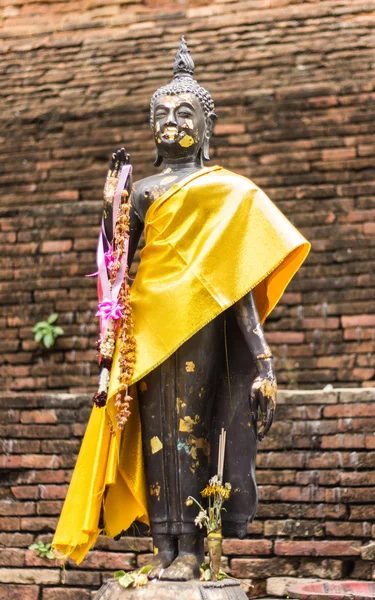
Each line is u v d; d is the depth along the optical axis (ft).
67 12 27.27
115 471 12.50
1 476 19.40
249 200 12.66
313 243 23.67
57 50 26.96
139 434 13.05
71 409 19.63
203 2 26.40
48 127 26.11
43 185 25.64
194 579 12.39
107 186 13.41
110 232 13.37
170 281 12.59
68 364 24.11
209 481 12.61
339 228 23.65
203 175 12.96
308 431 18.52
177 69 13.84
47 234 25.22
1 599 18.02
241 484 13.14
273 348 23.21
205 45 25.94
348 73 24.80
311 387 22.81
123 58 26.48
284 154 24.45
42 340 24.34
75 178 25.53
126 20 26.78
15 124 26.32
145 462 12.85
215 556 12.50
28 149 26.02
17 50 27.17
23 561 18.30
